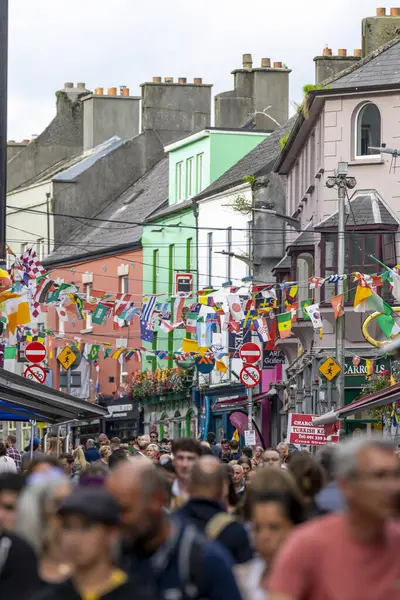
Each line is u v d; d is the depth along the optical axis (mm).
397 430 53625
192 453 17859
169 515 14438
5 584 12703
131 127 112875
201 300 55719
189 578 11602
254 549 14156
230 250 81438
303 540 9969
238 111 94188
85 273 100688
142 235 93500
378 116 61812
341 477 9906
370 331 61344
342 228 49219
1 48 41438
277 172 76188
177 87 108625
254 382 50625
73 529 10273
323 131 62781
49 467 17516
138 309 54312
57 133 116750
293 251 65562
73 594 10258
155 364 91375
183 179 91938
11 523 14781
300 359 67312
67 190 107938
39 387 37000
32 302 50344
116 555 11016
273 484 12414
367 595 9797
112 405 95188
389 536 9953
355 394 61812
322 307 61406
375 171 61500
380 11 71688
